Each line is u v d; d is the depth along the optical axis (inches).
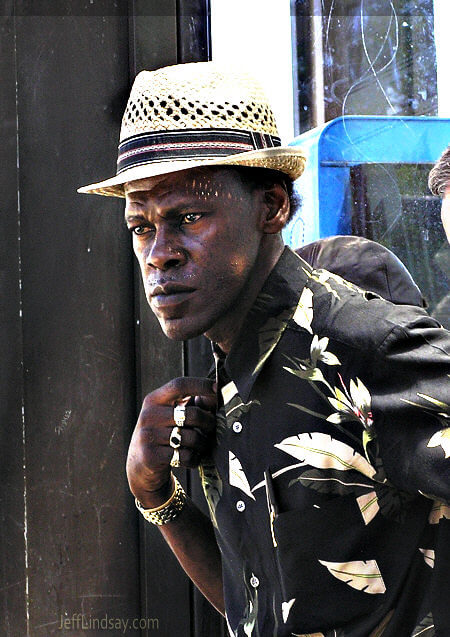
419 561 97.2
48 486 181.3
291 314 101.3
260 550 104.0
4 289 178.9
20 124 180.1
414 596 97.7
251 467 104.0
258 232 102.1
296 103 188.1
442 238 177.6
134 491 121.5
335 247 133.4
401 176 177.5
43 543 181.0
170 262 98.3
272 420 101.5
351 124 175.8
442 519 95.8
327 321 98.3
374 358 93.0
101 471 184.2
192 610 186.7
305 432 99.0
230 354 104.7
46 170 181.5
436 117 176.6
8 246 179.0
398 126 177.8
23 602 179.5
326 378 97.2
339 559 97.9
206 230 97.7
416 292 132.3
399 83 179.9
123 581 185.2
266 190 103.1
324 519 97.7
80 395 183.0
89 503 183.5
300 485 99.1
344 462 97.2
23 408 179.9
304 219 179.0
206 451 112.6
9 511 179.2
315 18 185.6
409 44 178.5
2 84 178.5
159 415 113.6
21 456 179.5
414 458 89.3
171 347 185.8
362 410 93.3
